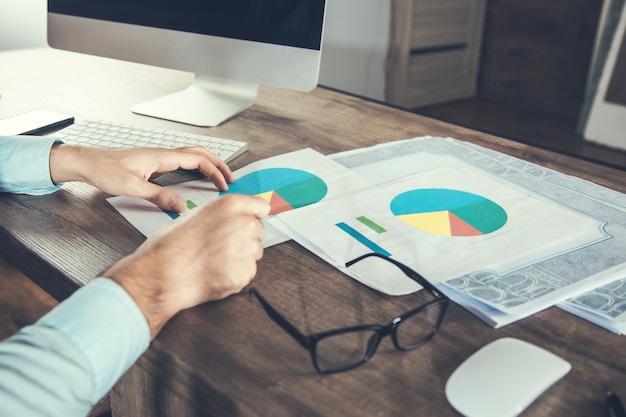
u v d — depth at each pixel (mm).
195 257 606
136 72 1410
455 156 980
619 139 3490
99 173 810
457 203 813
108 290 559
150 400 638
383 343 573
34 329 531
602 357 562
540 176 915
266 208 679
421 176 895
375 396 507
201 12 1050
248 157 965
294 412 490
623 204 831
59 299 696
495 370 514
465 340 579
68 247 717
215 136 1051
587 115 3619
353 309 620
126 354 550
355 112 1197
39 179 839
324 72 3377
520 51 4336
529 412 495
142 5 1094
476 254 699
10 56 1519
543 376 511
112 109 1167
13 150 844
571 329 598
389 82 3848
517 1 4238
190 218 644
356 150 999
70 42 1186
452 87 4359
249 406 496
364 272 675
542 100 4348
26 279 2008
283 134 1068
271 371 535
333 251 708
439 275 660
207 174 852
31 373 498
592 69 3561
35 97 1224
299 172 906
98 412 906
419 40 3945
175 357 550
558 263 684
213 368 537
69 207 814
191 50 1078
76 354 519
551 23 4137
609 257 697
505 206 809
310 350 530
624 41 3393
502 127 3840
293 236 743
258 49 1023
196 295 607
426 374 533
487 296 625
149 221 771
